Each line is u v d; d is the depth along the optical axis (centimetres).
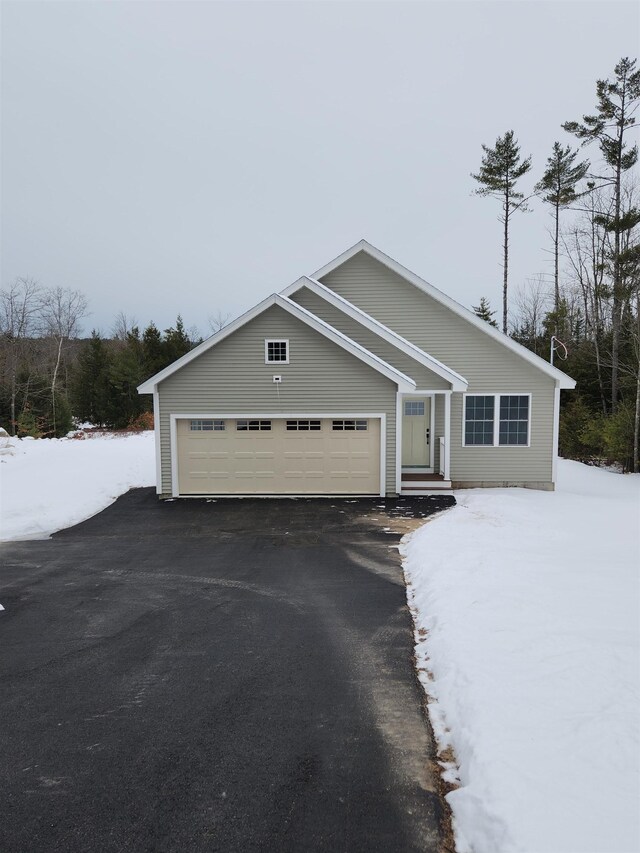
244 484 1447
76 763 390
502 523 1051
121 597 748
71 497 1393
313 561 906
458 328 1569
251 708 459
